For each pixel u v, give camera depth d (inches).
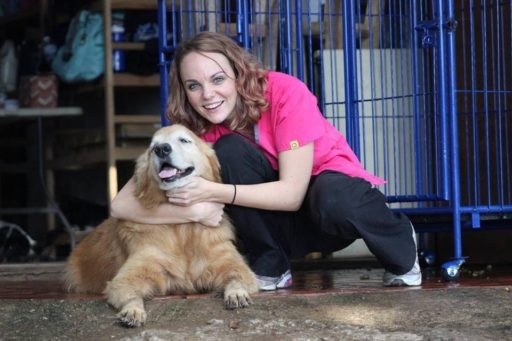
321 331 121.3
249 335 119.6
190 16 174.7
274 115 138.8
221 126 145.1
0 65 268.2
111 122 239.0
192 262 141.8
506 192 188.2
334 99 197.6
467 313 129.9
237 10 167.8
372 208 138.3
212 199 137.9
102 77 245.6
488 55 189.9
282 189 136.4
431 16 193.2
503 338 117.3
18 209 251.4
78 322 128.2
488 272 175.0
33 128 288.8
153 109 264.2
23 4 284.0
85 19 246.8
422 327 123.6
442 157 155.3
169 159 134.3
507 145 181.3
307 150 137.0
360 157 186.4
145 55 241.8
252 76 138.5
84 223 264.4
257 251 145.2
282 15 195.8
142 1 244.5
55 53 259.8
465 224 165.5
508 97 186.5
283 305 132.0
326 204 136.0
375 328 123.3
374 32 204.4
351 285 151.6
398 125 197.3
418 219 174.4
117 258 146.6
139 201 140.4
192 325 125.1
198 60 136.3
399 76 198.5
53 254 242.1
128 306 127.3
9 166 284.4
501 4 184.7
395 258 141.1
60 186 286.8
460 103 194.7
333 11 203.9
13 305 135.4
